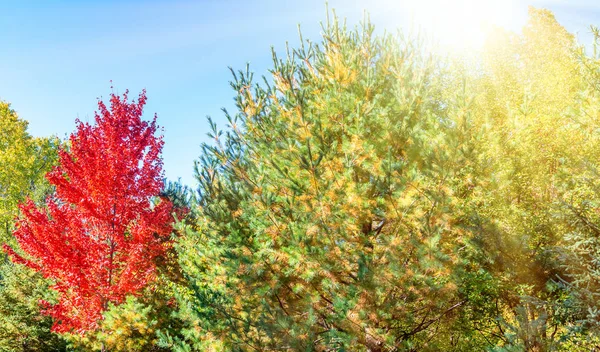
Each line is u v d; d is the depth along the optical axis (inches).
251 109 406.3
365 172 336.5
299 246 291.3
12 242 971.9
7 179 1080.2
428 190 279.1
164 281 614.2
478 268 319.3
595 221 287.3
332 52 410.6
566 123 331.3
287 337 278.5
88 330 500.1
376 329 267.6
